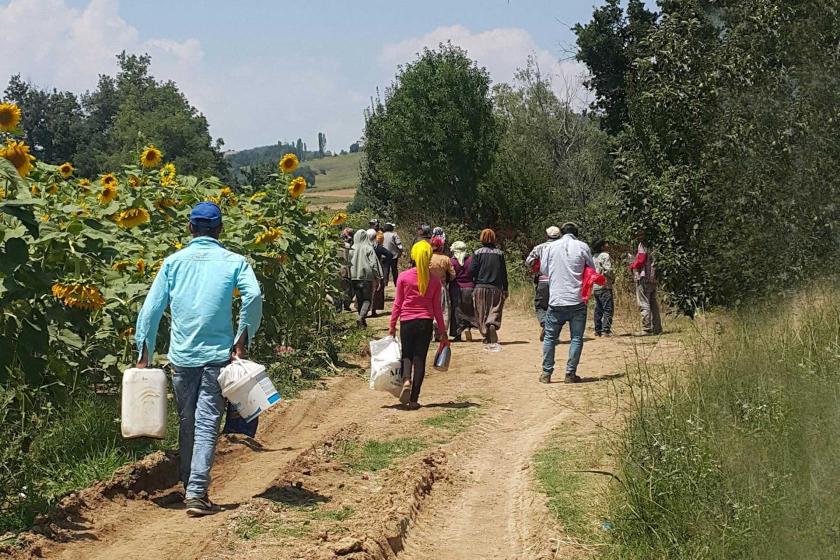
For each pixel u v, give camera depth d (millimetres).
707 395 7824
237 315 11570
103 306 8766
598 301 17562
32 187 9797
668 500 6324
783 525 5312
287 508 6953
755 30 12828
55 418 8039
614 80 37094
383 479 7832
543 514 7000
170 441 8453
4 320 7441
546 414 10766
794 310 10180
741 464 6180
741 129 12734
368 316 21453
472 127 39031
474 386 12789
